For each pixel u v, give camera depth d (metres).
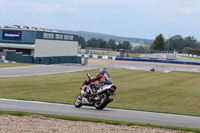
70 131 15.84
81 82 70.12
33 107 25.08
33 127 16.31
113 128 17.17
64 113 22.50
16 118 18.62
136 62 179.88
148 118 22.53
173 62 178.88
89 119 19.62
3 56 122.50
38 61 138.75
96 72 98.00
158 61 182.25
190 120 23.00
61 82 68.56
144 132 16.55
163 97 53.72
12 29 138.75
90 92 25.95
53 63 150.00
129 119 21.44
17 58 128.00
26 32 137.50
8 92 49.38
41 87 58.53
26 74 81.56
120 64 170.62
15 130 15.48
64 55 160.12
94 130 16.38
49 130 15.82
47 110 23.66
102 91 25.11
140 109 28.97
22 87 56.88
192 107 43.12
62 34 156.88
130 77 89.56
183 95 57.66
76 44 172.25
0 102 27.64
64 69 102.06
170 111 29.59
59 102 30.80
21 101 29.66
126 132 16.31
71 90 56.44
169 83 79.25
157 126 18.69
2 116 19.09
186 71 144.12
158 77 94.00
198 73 133.50
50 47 147.50
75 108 26.12
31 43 137.25
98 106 25.27
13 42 139.00
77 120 19.41
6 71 85.00
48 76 80.06
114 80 79.69
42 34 140.75
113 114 23.48
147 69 156.50
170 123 20.81
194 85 77.00
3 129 15.53
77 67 113.75
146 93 58.09
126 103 43.91
